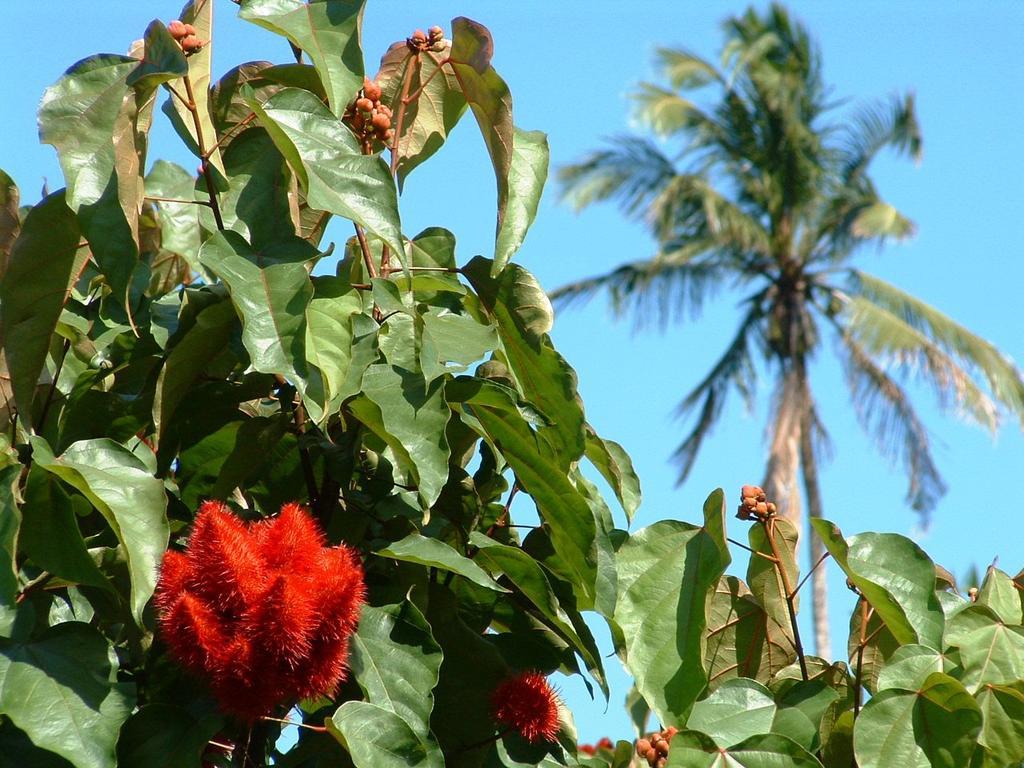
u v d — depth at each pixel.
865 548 3.22
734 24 24.02
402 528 3.04
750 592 3.57
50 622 2.73
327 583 2.44
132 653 2.84
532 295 3.19
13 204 2.89
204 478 3.19
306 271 2.73
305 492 3.20
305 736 2.81
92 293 3.56
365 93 3.12
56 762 2.49
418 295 3.32
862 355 23.70
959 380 22.67
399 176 3.41
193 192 3.84
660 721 3.06
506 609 3.29
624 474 3.41
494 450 3.10
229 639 2.36
